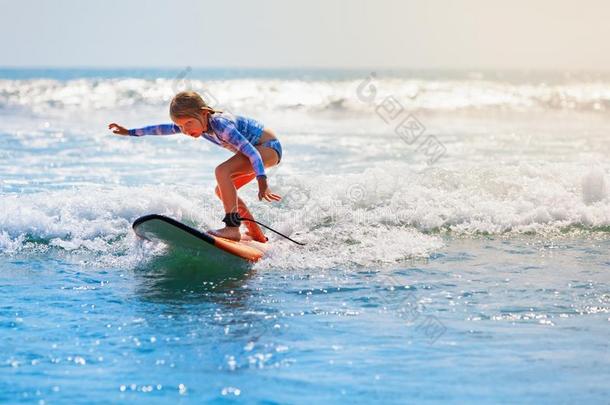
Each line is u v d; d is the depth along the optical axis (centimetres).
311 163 2705
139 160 2773
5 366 905
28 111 5469
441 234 1638
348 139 3619
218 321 1083
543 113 5962
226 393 831
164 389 841
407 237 1581
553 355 953
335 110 6050
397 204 1742
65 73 19075
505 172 2044
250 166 1426
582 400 821
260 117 5366
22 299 1187
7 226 1546
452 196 1808
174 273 1348
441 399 820
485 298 1195
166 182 2253
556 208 1736
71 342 991
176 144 3294
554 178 1995
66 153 2931
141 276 1330
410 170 2041
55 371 891
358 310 1138
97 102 6488
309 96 7619
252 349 969
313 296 1210
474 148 3250
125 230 1584
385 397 823
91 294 1219
